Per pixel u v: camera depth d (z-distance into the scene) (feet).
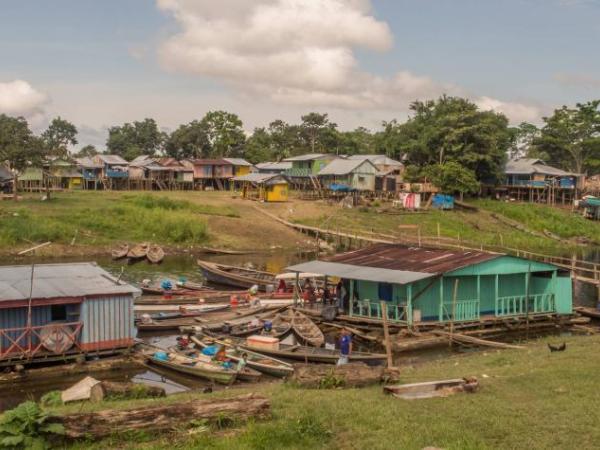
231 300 127.44
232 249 220.02
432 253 124.16
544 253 237.45
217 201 279.08
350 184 292.40
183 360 85.61
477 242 247.91
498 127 330.34
